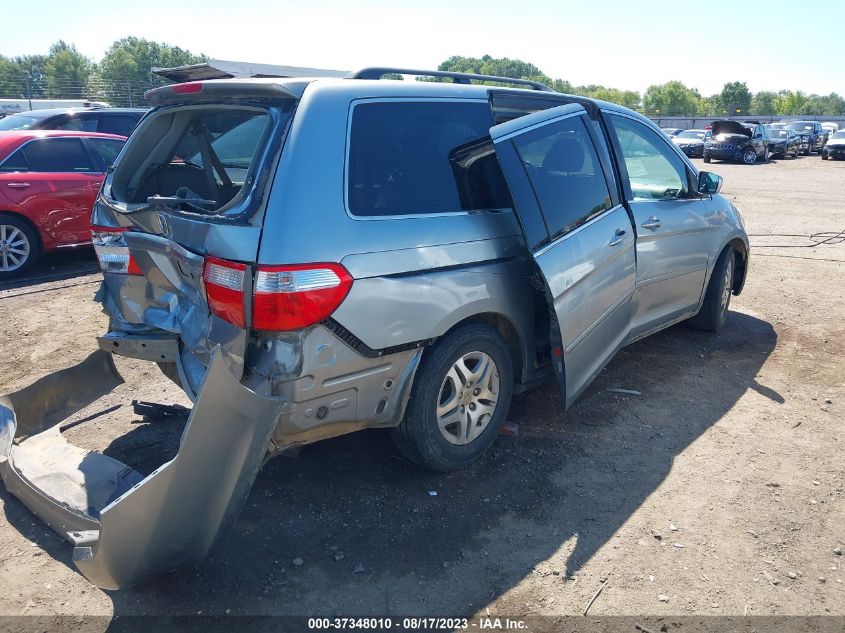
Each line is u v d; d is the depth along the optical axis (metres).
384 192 3.08
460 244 3.26
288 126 2.88
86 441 3.87
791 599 2.73
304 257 2.71
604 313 4.00
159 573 2.65
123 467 3.23
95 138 8.43
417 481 3.52
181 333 3.24
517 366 3.86
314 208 2.79
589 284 3.74
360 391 2.99
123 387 4.66
